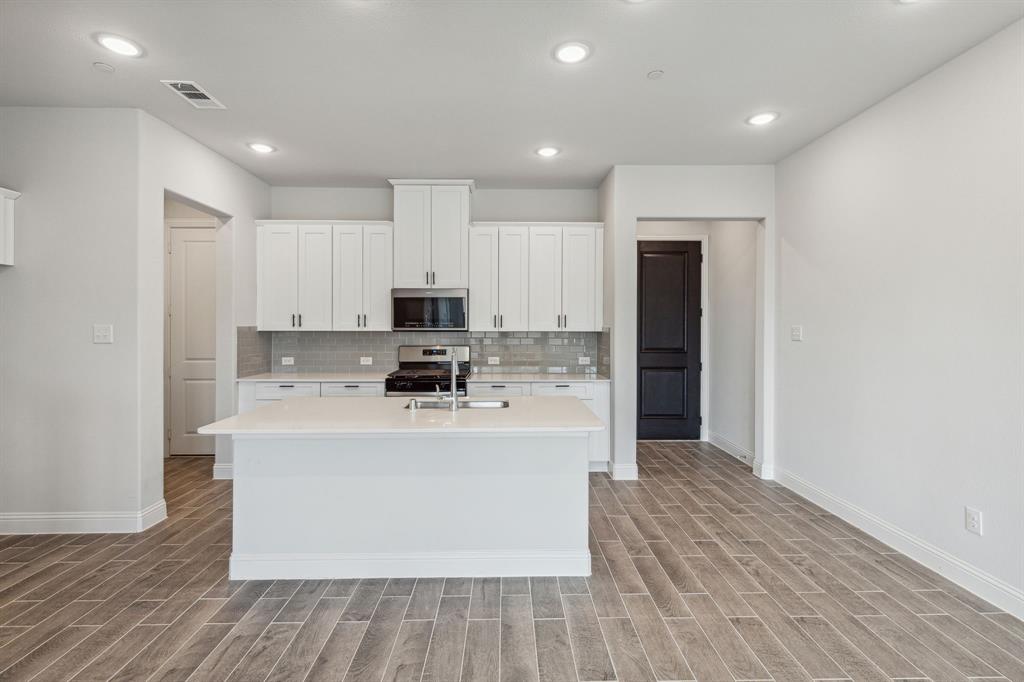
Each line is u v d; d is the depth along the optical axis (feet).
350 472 8.56
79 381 10.44
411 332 16.83
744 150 13.00
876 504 10.19
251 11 7.28
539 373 17.02
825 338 11.80
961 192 8.27
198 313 16.57
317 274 15.66
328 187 16.69
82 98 10.02
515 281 15.84
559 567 8.65
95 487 10.51
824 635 6.98
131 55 8.46
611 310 14.75
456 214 15.58
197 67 8.87
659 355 19.01
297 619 7.35
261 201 15.93
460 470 8.63
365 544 8.60
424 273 15.58
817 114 10.76
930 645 6.75
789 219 13.32
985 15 7.28
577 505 8.70
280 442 8.52
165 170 11.32
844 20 7.47
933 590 8.16
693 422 19.07
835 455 11.48
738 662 6.41
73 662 6.38
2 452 10.43
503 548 8.68
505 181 15.94
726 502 12.37
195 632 7.03
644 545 9.92
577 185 16.42
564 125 11.46
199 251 16.51
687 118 11.03
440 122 11.31
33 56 8.47
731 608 7.65
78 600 7.87
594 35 7.93
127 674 6.16
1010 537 7.49
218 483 13.91
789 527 10.79
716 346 18.39
